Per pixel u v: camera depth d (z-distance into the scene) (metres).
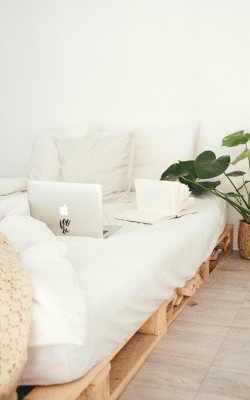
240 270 2.42
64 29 3.13
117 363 1.38
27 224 1.36
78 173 2.54
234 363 1.42
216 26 2.74
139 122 3.03
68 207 1.76
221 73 2.77
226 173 2.79
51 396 0.94
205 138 2.87
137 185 2.15
